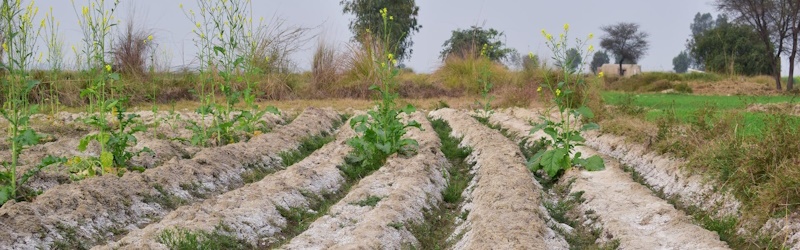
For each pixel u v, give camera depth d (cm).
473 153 1213
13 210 746
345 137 1506
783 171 766
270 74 2450
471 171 1105
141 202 866
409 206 830
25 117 873
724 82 3809
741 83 3753
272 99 2380
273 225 805
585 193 898
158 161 1118
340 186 1018
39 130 1385
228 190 1011
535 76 2652
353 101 2345
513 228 707
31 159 1067
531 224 723
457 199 958
